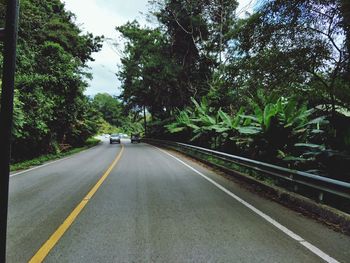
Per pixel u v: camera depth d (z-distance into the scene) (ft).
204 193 29.04
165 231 17.70
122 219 20.16
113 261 13.55
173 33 115.03
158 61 117.80
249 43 30.96
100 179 37.47
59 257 13.99
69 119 93.56
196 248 15.06
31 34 72.79
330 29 27.35
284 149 36.35
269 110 35.68
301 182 24.23
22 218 20.49
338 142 27.45
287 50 29.45
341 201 22.91
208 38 108.78
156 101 137.28
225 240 16.20
